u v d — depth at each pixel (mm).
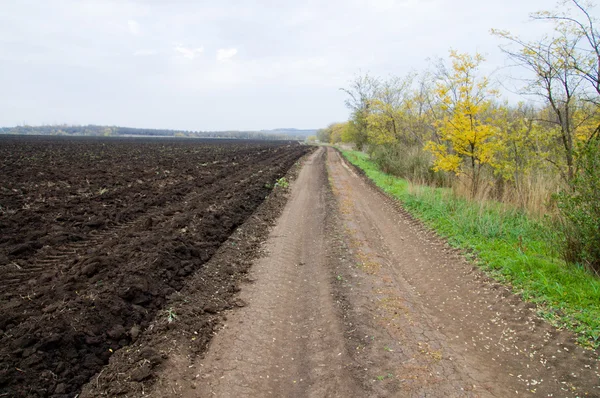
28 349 4383
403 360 4770
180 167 23469
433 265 7816
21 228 9266
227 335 5426
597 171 6207
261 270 7848
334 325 5598
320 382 4406
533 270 6426
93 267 6660
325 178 21875
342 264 8023
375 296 6570
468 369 4578
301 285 7227
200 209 11586
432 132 18766
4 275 6789
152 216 11188
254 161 30609
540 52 8820
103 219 10375
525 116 11109
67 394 4027
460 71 11672
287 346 5219
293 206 14094
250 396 4203
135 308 5637
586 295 5504
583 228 6227
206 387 4336
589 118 9234
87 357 4570
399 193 15094
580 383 4125
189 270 7281
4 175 16719
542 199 9227
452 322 5695
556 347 4723
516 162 10648
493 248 7906
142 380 4285
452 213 10812
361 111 34281
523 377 4367
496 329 5344
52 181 15945
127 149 39719
